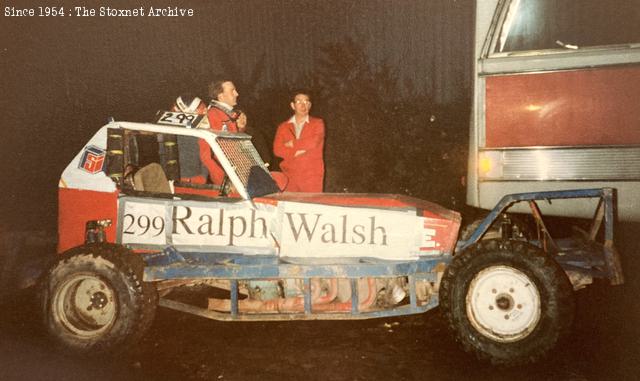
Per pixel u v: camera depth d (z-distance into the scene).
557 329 3.88
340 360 4.23
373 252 4.39
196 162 5.49
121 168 4.60
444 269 4.34
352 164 11.95
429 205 4.62
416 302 4.51
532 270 3.94
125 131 4.71
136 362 4.25
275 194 4.69
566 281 3.91
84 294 4.40
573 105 5.87
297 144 6.14
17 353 4.42
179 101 5.88
